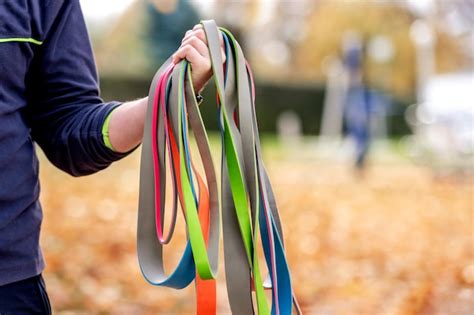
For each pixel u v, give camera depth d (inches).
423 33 1151.6
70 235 346.3
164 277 86.3
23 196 87.1
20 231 86.7
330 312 244.7
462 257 327.6
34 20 89.0
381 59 1384.1
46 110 95.2
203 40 88.3
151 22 881.5
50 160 97.2
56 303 235.6
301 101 1208.2
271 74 1545.3
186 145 83.5
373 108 690.2
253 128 87.1
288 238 381.7
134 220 409.4
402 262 319.6
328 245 362.3
